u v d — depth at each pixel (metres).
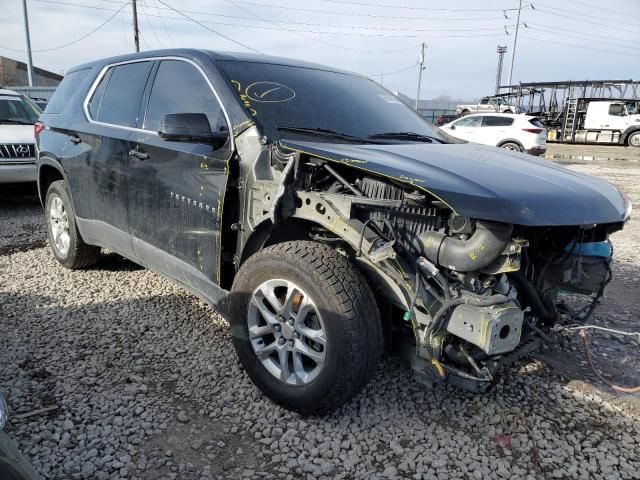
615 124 26.31
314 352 2.63
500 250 2.34
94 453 2.48
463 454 2.55
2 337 3.60
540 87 31.34
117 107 4.07
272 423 2.73
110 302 4.23
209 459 2.47
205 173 3.12
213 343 3.56
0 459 1.55
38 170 5.12
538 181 2.66
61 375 3.13
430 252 2.49
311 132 3.16
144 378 3.13
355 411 2.83
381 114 3.73
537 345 2.83
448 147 3.33
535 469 2.47
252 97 3.21
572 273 3.04
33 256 5.48
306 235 3.06
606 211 2.65
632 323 4.19
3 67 37.59
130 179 3.74
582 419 2.88
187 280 3.41
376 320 2.54
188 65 3.53
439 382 2.94
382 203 2.49
